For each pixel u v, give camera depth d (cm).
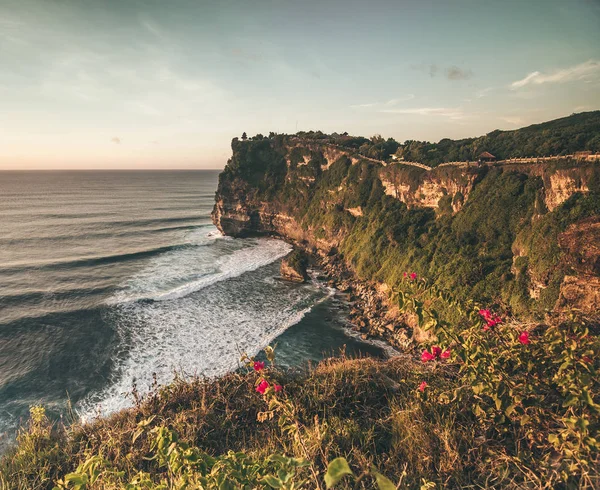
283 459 247
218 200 9362
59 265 5475
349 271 5469
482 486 394
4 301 3997
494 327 505
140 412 717
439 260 4125
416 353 2970
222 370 2644
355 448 486
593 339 468
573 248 2597
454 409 509
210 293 4378
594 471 350
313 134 10088
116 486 373
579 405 384
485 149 5778
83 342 3066
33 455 589
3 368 2698
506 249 3806
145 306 3884
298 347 3123
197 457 309
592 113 7362
